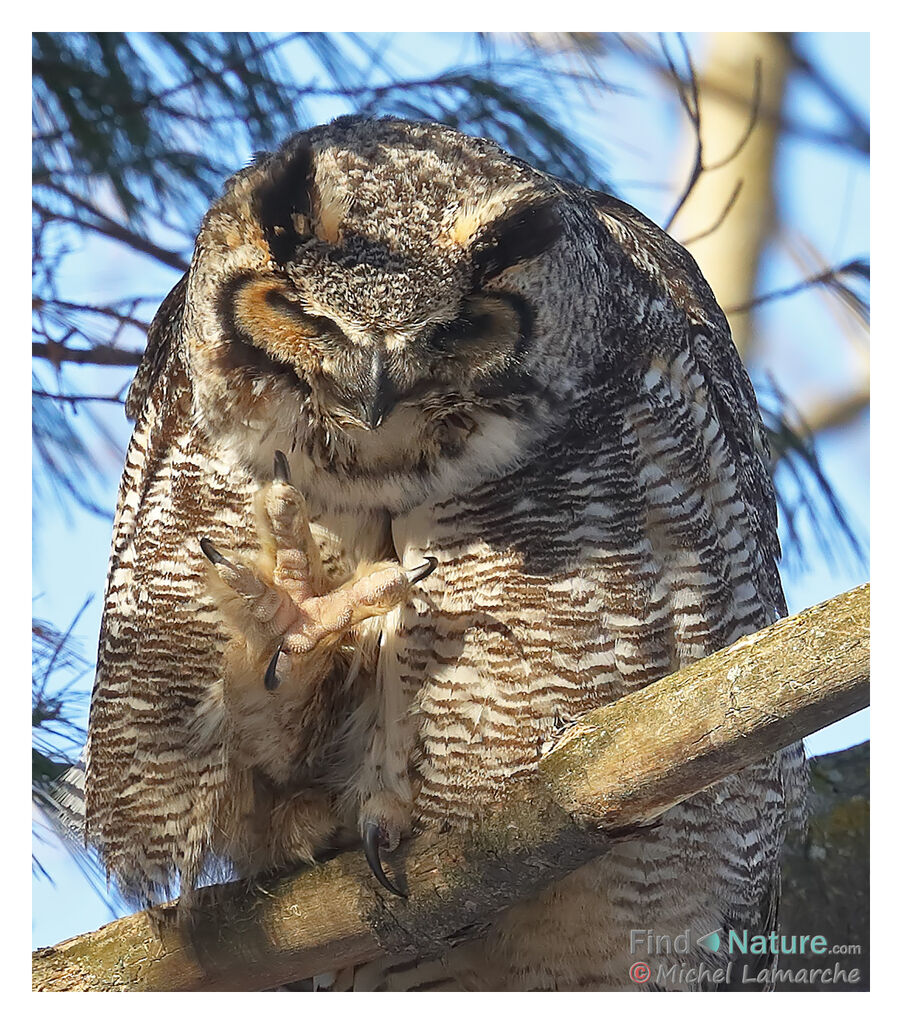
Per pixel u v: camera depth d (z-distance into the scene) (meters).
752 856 6.74
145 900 6.64
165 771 6.43
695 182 8.73
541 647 6.14
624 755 5.46
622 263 6.45
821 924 7.82
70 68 8.24
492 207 5.76
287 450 6.07
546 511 6.11
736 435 6.98
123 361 8.36
